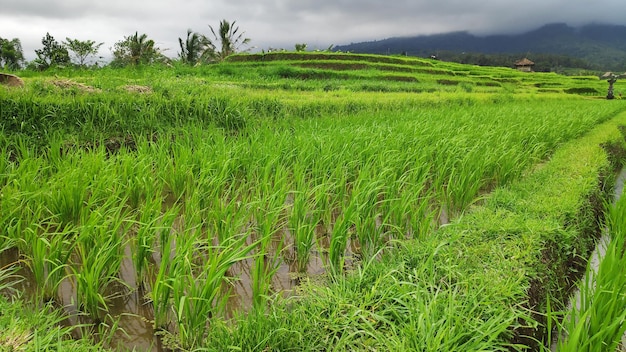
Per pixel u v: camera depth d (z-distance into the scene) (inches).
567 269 204.7
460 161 300.5
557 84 1720.0
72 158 269.0
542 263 174.6
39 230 207.0
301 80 1066.1
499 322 130.3
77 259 195.5
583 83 1881.2
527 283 154.8
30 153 276.1
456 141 338.0
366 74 1254.9
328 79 1163.3
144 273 183.2
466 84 1209.4
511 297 141.7
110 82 490.3
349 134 332.8
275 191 233.0
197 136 354.0
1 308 136.2
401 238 212.8
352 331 126.3
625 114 755.4
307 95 647.1
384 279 148.7
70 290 173.8
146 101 414.6
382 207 222.7
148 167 261.0
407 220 237.8
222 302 147.7
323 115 496.7
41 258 163.2
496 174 325.7
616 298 136.3
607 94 1424.7
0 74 443.8
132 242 195.2
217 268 149.9
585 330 130.2
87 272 152.9
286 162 291.3
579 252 220.4
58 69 718.5
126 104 394.0
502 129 417.4
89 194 240.7
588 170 301.9
